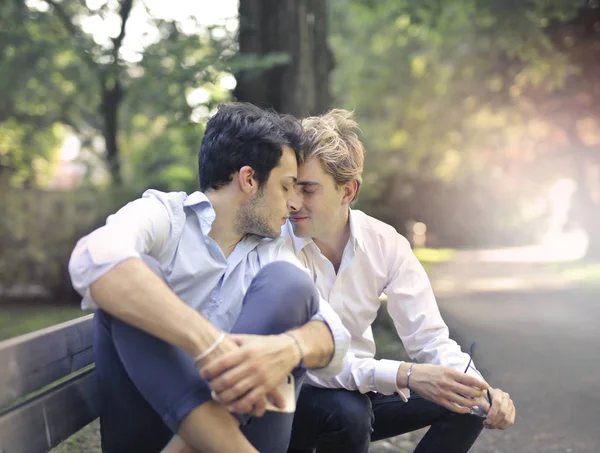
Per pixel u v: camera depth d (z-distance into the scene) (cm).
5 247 1195
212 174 245
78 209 1218
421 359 293
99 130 1688
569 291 1595
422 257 2802
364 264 288
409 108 2242
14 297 1224
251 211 244
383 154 2619
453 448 278
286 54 919
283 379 209
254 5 950
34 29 1151
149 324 201
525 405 583
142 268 205
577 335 998
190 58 998
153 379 202
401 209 3297
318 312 227
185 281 240
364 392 274
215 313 242
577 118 2041
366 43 2209
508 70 1780
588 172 2548
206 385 204
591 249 2289
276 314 217
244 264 246
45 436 217
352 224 285
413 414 285
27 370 209
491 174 2931
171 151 1482
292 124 251
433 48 1997
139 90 1212
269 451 222
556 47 1495
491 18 1333
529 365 766
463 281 1903
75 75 1255
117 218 225
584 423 527
